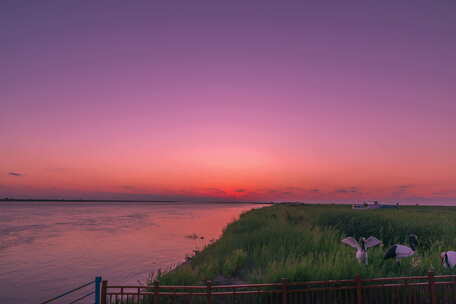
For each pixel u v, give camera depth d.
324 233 16.64
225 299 8.53
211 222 58.34
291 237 15.86
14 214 87.75
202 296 8.72
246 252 15.05
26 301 13.16
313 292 8.08
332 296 8.27
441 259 10.80
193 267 14.87
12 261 21.56
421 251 14.58
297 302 8.09
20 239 32.75
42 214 88.00
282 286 7.69
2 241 31.27
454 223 19.25
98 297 7.82
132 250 25.88
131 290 13.47
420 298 8.36
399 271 10.60
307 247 13.93
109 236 35.50
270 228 19.00
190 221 60.72
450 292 8.29
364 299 7.91
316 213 30.94
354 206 58.03
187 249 26.25
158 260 21.56
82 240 32.06
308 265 9.80
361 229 19.77
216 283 10.98
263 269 11.80
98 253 24.53
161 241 31.23
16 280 16.53
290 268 9.29
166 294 7.59
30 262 21.27
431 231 17.25
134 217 73.75
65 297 13.57
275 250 14.23
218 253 16.80
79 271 18.47
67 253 24.58
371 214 23.66
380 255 11.99
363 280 7.97
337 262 10.02
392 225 18.98
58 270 18.77
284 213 35.62
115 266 19.78
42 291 14.59
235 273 12.20
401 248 10.27
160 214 90.88
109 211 114.06
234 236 21.08
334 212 26.97
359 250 10.57
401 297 8.45
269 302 8.28
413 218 21.89
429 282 8.14
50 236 35.41
